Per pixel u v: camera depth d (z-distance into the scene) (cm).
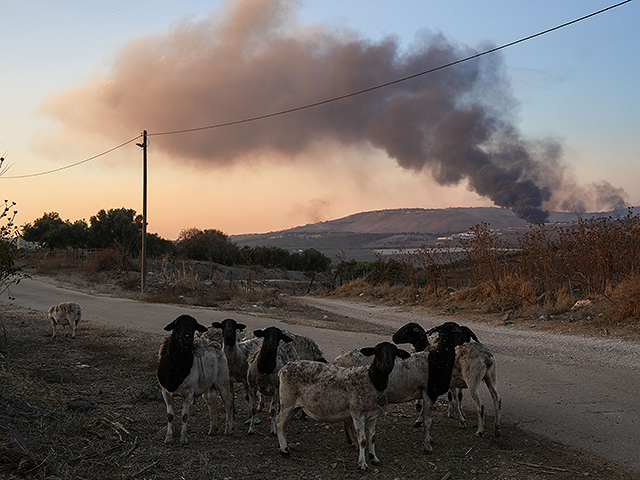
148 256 6175
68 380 1088
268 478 680
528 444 808
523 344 1591
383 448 804
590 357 1366
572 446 794
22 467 626
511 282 2355
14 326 1748
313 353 1012
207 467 696
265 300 2898
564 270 2209
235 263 6762
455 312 2289
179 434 827
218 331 1069
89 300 2770
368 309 2719
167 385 774
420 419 909
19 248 1392
